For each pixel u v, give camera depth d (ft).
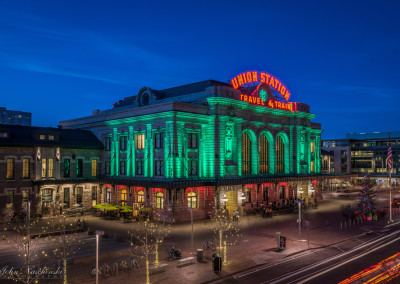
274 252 125.90
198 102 217.36
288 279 98.32
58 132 226.17
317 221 192.44
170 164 194.08
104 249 125.08
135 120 216.95
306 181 260.62
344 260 116.67
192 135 207.31
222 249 129.70
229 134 216.74
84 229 159.12
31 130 217.97
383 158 485.97
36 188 199.31
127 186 209.26
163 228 169.27
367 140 501.15
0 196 187.01
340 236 153.17
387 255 122.52
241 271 105.40
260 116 243.40
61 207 206.18
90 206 224.33
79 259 109.81
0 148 188.55
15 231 157.07
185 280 97.09
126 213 196.95
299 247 133.18
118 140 230.48
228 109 215.31
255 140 239.30
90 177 232.53
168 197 185.78
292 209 232.73
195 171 208.03
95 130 248.11
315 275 101.45
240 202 211.00
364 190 203.00
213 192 201.77
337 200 300.81
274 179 227.61
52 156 210.79
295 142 265.34
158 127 202.49
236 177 217.77
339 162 511.81
